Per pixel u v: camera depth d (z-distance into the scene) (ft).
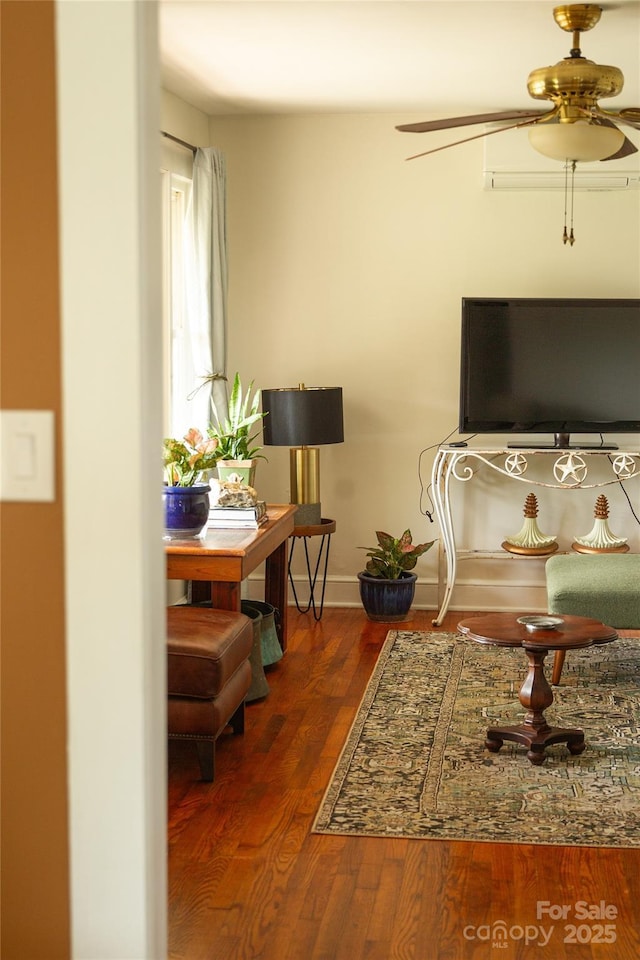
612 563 15.99
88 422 4.73
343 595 20.02
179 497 13.60
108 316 4.68
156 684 4.99
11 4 4.65
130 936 4.95
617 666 16.14
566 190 18.76
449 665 16.10
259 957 8.03
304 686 15.14
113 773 4.89
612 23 13.07
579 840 10.11
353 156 19.12
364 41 13.84
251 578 20.04
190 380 18.11
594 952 8.15
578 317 18.26
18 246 4.73
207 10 12.44
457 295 19.24
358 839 10.15
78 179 4.64
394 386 19.49
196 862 9.66
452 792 11.26
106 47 4.58
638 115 12.34
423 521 19.71
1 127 4.69
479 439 19.44
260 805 10.98
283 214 19.35
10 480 4.80
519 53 14.51
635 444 19.20
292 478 18.47
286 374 19.65
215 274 17.56
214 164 17.48
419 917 8.66
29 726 4.92
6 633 4.89
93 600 4.81
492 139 18.53
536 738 12.14
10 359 4.77
